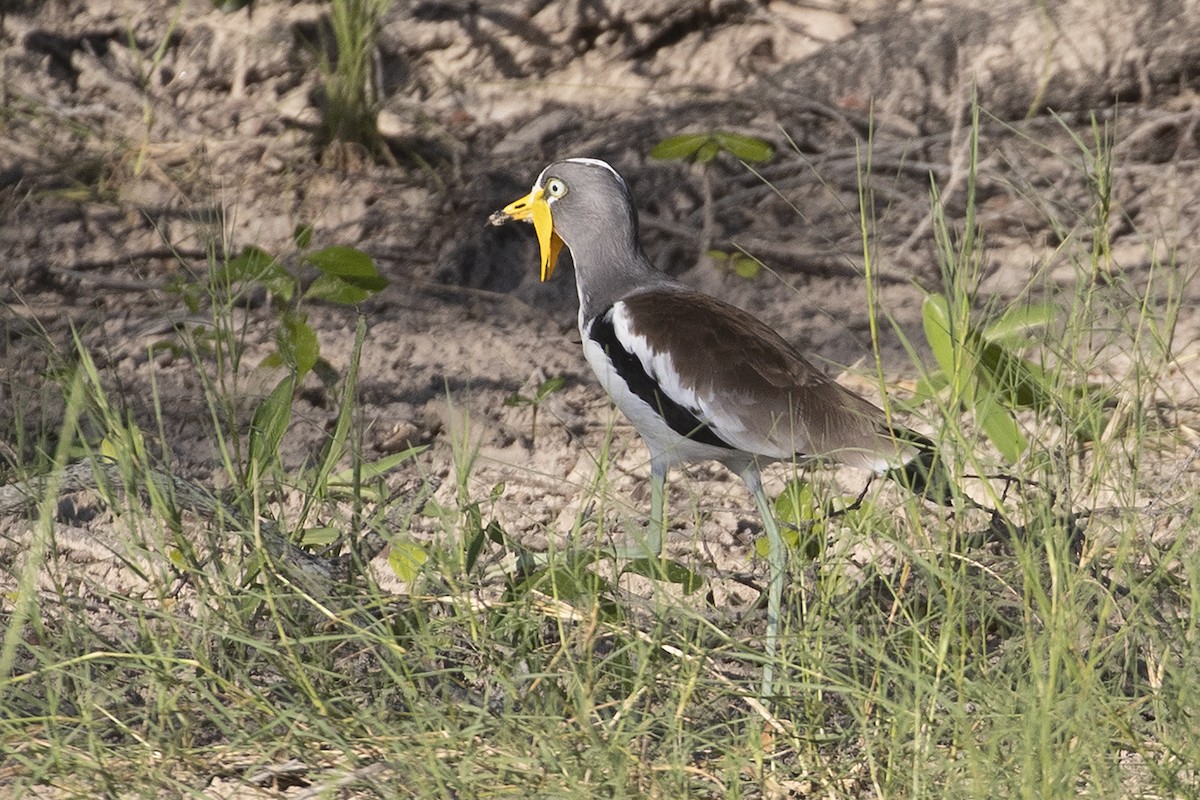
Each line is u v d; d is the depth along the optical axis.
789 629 7.86
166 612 7.85
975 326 9.48
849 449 8.51
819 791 7.04
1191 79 15.17
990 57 15.43
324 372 10.89
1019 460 8.88
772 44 16.77
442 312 13.88
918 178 14.82
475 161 15.88
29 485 8.91
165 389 12.19
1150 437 9.84
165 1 17.70
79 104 16.77
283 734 7.47
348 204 15.31
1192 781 6.84
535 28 17.25
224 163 15.86
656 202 15.06
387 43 17.30
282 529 9.00
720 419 8.85
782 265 14.23
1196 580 7.50
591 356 9.52
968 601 7.79
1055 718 6.69
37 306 13.48
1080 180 14.36
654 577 7.73
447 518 9.18
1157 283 13.01
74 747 7.31
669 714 7.16
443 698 7.46
